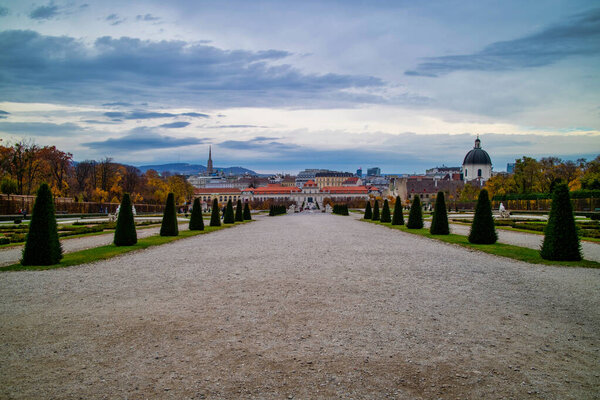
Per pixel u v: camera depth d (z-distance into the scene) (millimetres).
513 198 88625
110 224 39781
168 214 29812
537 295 11227
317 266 15953
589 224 36719
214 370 6453
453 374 6328
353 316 9227
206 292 11594
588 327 8516
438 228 30109
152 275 14273
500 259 17906
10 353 7098
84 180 108938
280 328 8406
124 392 5750
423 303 10344
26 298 10930
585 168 91312
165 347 7387
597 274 14375
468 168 180750
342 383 6023
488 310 9742
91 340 7723
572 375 6320
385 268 15484
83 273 14727
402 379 6152
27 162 82062
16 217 50188
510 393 5754
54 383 6012
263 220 61750
